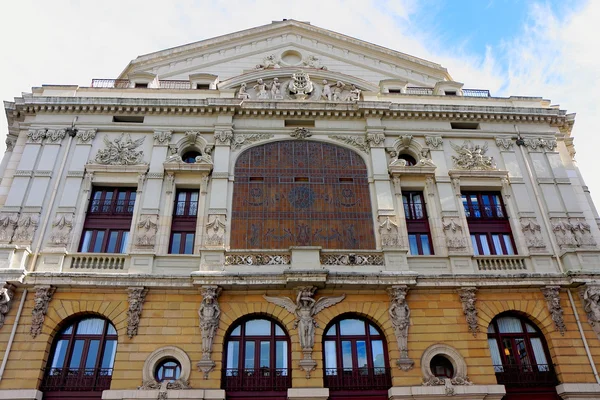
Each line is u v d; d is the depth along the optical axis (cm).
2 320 1911
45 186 2273
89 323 2014
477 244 2323
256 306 2028
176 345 1920
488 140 2644
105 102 2525
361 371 1956
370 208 2356
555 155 2589
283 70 2891
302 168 2469
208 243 2159
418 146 2573
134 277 2009
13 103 2530
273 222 2280
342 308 2045
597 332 2025
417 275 2069
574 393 1894
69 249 2134
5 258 2011
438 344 1978
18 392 1783
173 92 2678
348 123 2644
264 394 1884
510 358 2034
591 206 2522
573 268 2152
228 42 3172
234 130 2561
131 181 2358
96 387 1861
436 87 2966
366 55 3206
